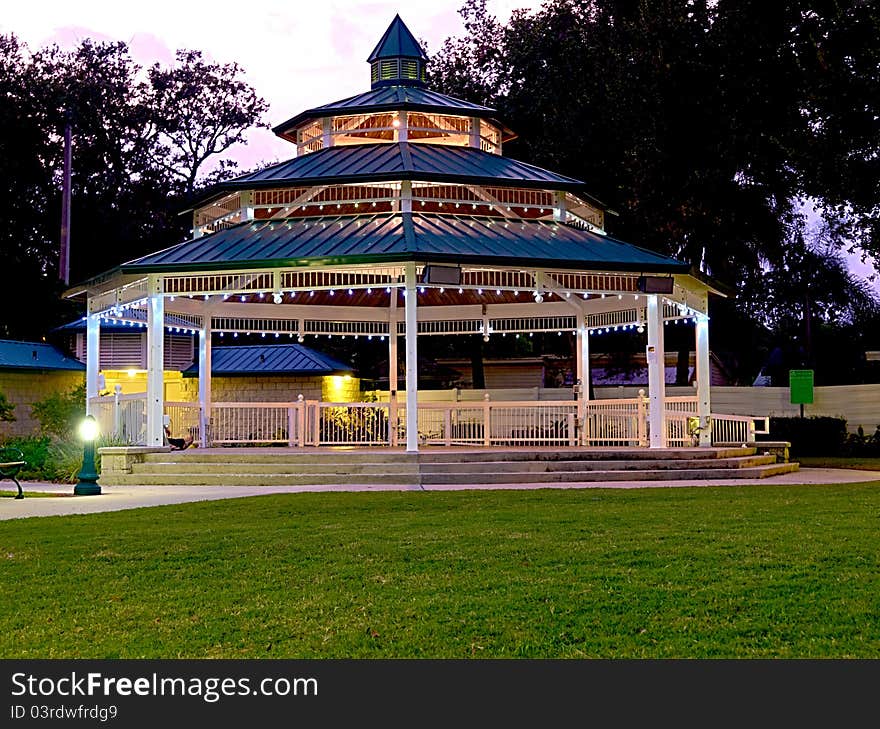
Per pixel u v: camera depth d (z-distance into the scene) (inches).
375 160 845.2
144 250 1966.0
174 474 731.4
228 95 2206.0
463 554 384.8
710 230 1339.8
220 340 1670.8
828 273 1839.3
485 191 840.3
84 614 307.0
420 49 1001.5
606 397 1338.6
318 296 973.8
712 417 861.8
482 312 1000.9
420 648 266.5
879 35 1120.2
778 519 469.1
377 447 922.7
